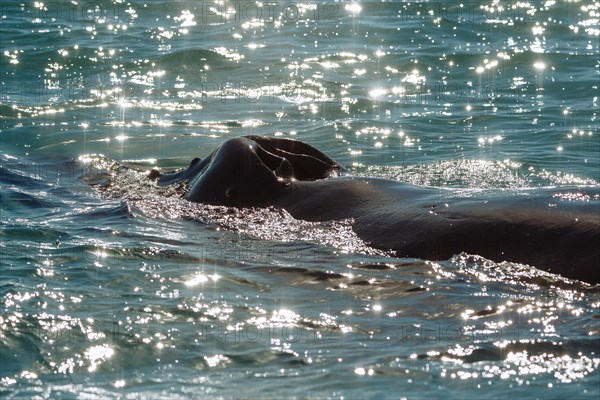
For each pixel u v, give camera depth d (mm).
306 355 23156
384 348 23500
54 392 21266
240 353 23219
